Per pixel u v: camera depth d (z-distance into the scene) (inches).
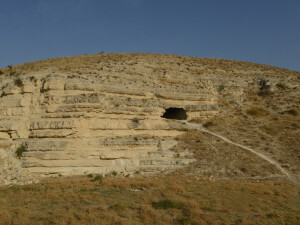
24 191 799.1
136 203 688.4
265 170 1083.3
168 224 562.3
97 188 832.9
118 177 1007.6
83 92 1226.0
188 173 1072.2
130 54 2253.9
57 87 1193.4
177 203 668.7
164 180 960.9
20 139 1112.2
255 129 1417.3
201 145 1255.5
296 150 1233.4
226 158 1167.0
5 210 611.5
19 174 999.6
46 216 593.3
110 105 1238.9
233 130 1403.8
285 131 1402.6
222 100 1663.4
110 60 1861.5
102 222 556.4
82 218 568.4
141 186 856.3
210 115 1509.6
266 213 637.9
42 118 1133.7
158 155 1168.8
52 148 1053.2
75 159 1071.6
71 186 850.1
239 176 1043.9
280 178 1026.1
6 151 1073.5
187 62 2124.8
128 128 1227.2
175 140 1288.1
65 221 559.2
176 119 1535.4
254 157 1173.7
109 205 669.9
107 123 1185.4
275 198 765.3
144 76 1606.8
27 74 1487.5
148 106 1318.9
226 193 796.0
